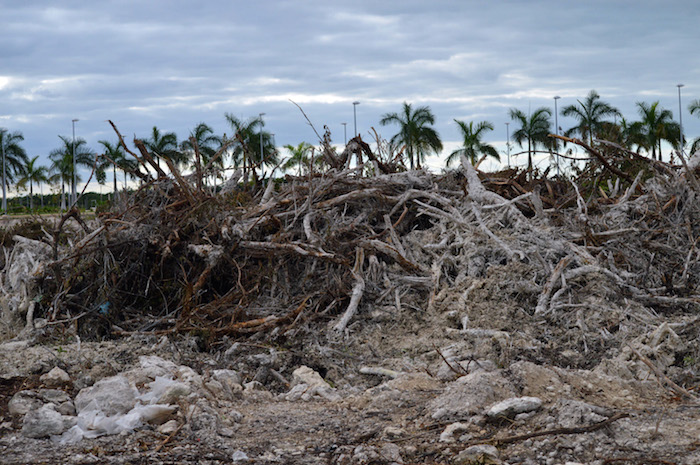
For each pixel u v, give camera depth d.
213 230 9.55
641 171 11.51
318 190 10.78
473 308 8.16
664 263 9.41
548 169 13.42
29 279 9.48
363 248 9.52
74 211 9.98
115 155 47.00
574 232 10.04
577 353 7.18
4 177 68.75
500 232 9.80
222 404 5.67
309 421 5.25
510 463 4.16
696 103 43.19
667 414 4.86
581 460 4.11
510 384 5.28
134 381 5.96
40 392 5.70
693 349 6.82
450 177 11.89
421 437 4.65
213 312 8.45
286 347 7.78
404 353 7.49
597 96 45.19
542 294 8.26
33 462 4.43
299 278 9.39
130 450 4.64
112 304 8.88
